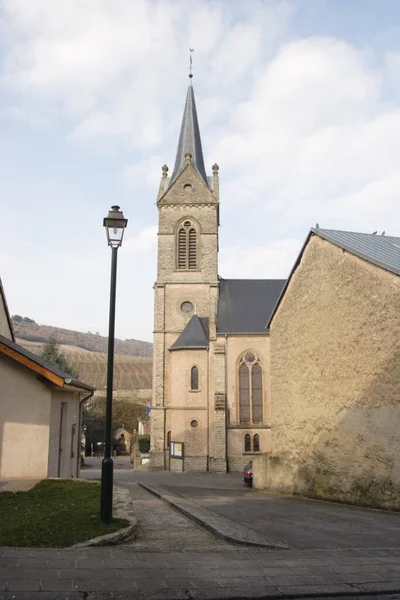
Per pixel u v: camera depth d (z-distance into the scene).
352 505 16.42
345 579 7.32
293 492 20.77
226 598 6.42
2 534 8.74
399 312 14.62
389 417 14.88
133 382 115.25
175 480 32.62
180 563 7.75
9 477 15.40
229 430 40.31
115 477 35.12
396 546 9.47
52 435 16.31
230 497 19.73
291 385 21.84
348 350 17.36
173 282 45.22
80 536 8.74
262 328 42.22
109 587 6.55
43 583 6.54
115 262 11.27
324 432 18.69
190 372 41.56
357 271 17.00
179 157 50.06
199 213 46.41
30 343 161.75
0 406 15.72
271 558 8.29
